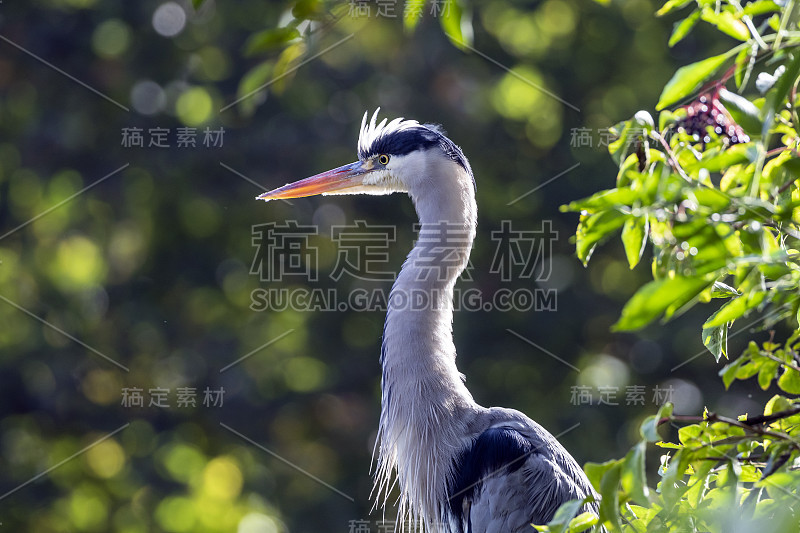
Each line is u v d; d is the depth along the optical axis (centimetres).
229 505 1247
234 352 1291
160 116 1302
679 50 1380
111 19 1284
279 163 1293
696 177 335
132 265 1326
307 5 332
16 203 1293
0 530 1210
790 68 312
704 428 347
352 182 663
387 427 613
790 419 356
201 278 1303
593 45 1380
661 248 333
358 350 1309
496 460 559
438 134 641
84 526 1233
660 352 1264
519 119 1362
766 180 354
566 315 1284
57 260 1297
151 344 1288
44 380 1248
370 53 1321
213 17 1305
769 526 305
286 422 1302
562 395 1266
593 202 313
